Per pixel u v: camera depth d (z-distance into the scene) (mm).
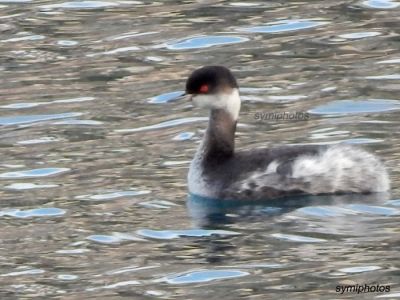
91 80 21625
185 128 19578
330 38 22969
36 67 22266
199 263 15023
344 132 19062
